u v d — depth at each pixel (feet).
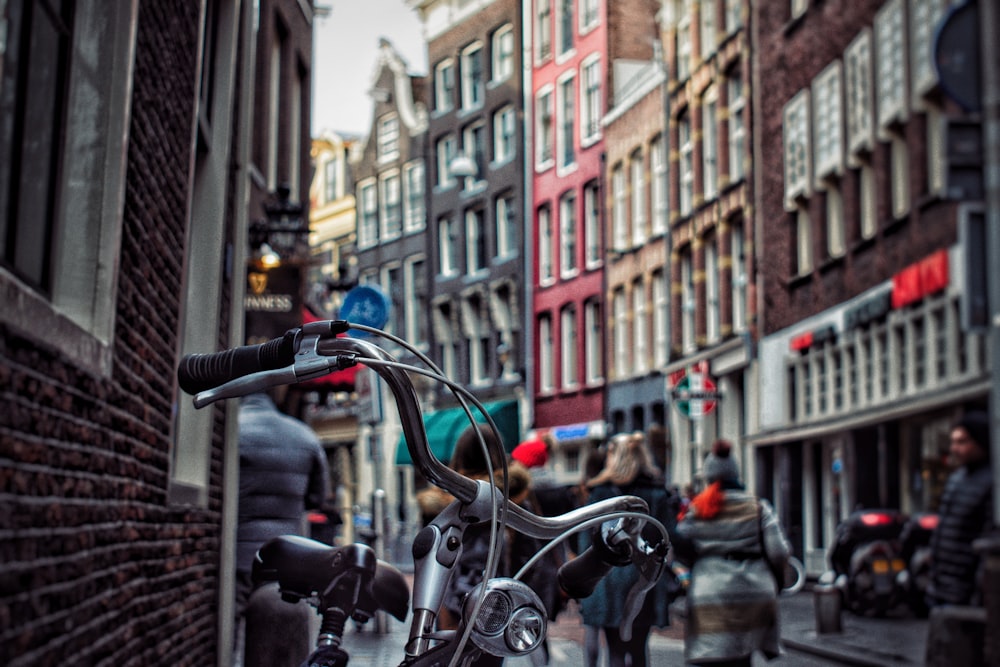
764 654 23.99
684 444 91.56
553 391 134.92
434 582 12.01
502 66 146.30
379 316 45.24
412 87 167.43
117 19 17.53
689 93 92.84
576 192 129.18
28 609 13.05
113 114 17.52
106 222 17.42
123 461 19.12
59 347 14.62
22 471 12.98
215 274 31.45
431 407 154.20
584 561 13.19
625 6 120.98
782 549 23.90
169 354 24.44
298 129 64.03
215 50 32.53
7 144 13.82
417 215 164.55
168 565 24.18
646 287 108.27
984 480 14.26
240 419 31.91
